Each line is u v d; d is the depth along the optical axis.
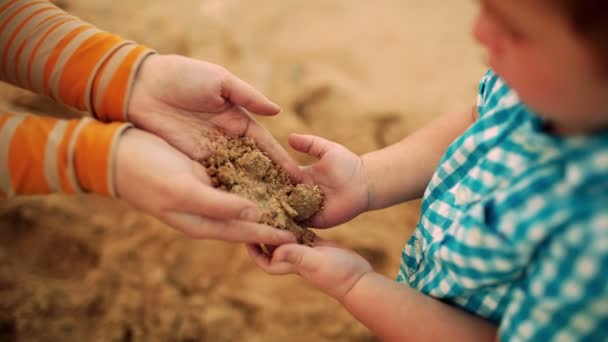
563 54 0.45
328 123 1.13
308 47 1.29
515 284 0.53
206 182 0.62
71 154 0.58
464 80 1.25
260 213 0.60
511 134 0.54
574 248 0.47
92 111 0.67
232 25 1.31
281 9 1.38
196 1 1.37
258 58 1.25
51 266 0.91
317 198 0.67
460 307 0.57
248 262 0.94
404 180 0.69
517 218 0.50
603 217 0.46
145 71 0.66
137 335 0.86
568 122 0.48
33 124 0.59
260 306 0.90
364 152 1.08
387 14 1.41
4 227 0.93
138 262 0.92
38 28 0.67
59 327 0.85
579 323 0.48
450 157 0.59
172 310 0.88
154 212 0.59
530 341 0.50
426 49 1.32
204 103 0.66
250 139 0.68
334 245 0.66
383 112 1.15
